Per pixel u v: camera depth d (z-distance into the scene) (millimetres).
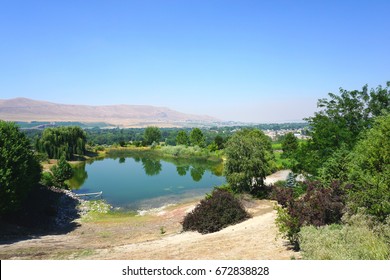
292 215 11797
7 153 24578
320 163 19391
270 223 17875
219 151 94312
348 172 15461
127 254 14055
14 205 24109
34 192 32844
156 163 84375
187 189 47219
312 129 21078
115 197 42344
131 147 131125
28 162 29375
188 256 12148
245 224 19578
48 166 67312
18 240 20594
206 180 55406
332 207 11562
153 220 29266
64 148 83688
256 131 54688
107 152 113938
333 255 8695
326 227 10836
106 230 25422
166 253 13336
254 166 31234
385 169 11891
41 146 78688
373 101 19438
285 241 12922
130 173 66062
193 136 112062
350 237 9430
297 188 20656
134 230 24953
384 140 13039
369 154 13133
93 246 18188
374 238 9062
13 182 24078
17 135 29891
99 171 69750
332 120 20375
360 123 19203
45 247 17766
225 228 19891
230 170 32062
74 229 26141
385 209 10258
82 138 95812
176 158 95438
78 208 35094
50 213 29938
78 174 65000
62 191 39906
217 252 12469
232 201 22125
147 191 46281
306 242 10047
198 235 19062
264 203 27891
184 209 32594
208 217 20484
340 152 17203
